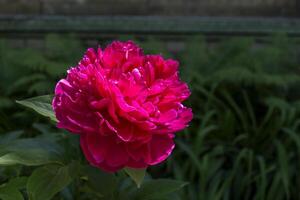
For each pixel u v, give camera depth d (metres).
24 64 4.41
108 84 1.26
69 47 4.85
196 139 3.86
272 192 3.75
